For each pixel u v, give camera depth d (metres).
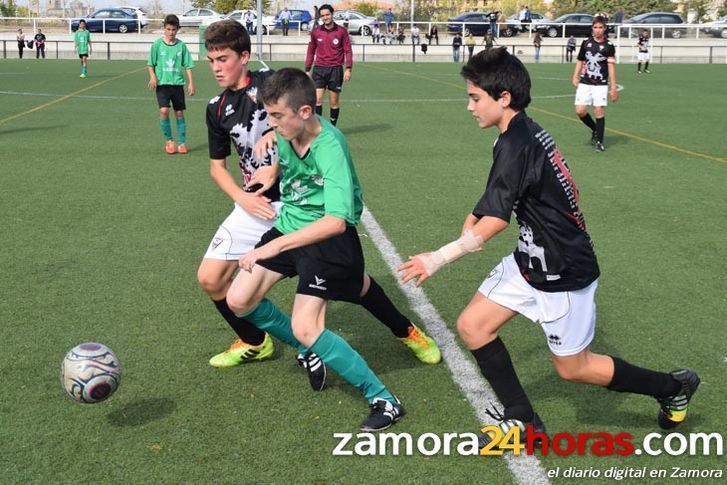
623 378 3.24
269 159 4.03
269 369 4.11
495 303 3.21
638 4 62.25
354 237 3.60
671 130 13.43
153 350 4.31
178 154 10.68
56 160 10.09
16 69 27.91
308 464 3.20
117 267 5.74
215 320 4.76
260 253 3.19
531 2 81.69
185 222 7.05
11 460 3.20
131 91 19.92
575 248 3.04
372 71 29.27
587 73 11.01
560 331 3.12
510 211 2.99
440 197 8.10
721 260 6.04
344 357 3.45
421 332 4.18
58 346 4.34
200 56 34.00
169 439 3.38
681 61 38.69
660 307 5.04
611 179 9.16
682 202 7.98
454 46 36.72
